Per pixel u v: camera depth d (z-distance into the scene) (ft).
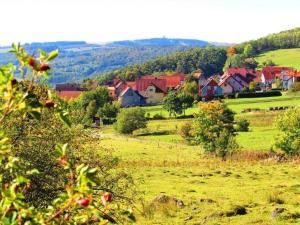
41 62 14.64
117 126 315.17
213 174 148.97
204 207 96.63
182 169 163.84
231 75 520.42
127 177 55.31
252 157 191.52
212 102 205.16
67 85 538.88
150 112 413.39
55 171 44.04
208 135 201.16
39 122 43.21
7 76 14.87
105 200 14.76
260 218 86.74
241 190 117.80
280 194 110.42
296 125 185.06
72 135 47.39
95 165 50.65
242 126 283.38
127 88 479.41
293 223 83.56
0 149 16.75
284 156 186.91
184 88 474.49
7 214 15.49
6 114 15.25
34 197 42.57
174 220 87.25
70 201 15.08
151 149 234.38
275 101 414.41
